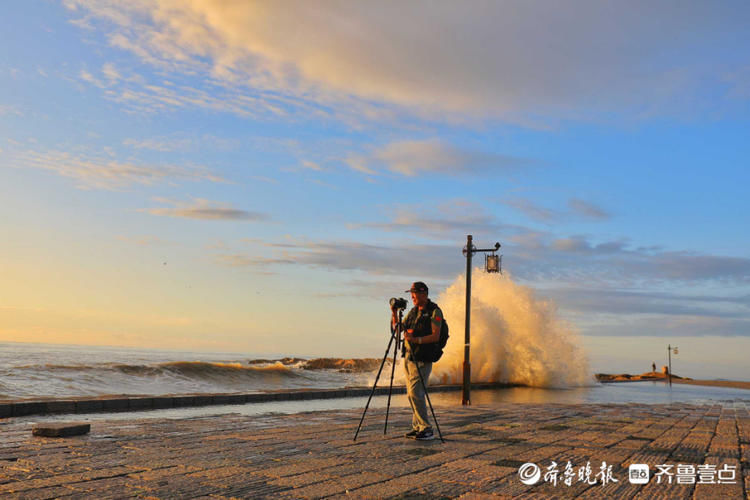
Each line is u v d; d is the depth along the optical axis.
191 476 4.61
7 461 5.06
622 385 37.44
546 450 6.48
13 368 20.67
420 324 7.01
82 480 4.36
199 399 12.70
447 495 4.24
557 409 12.67
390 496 4.16
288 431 7.59
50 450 5.64
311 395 15.69
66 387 18.41
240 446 6.20
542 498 4.25
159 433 7.05
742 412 13.79
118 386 20.28
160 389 20.92
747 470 5.62
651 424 9.91
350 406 13.73
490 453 6.17
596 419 10.56
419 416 7.02
